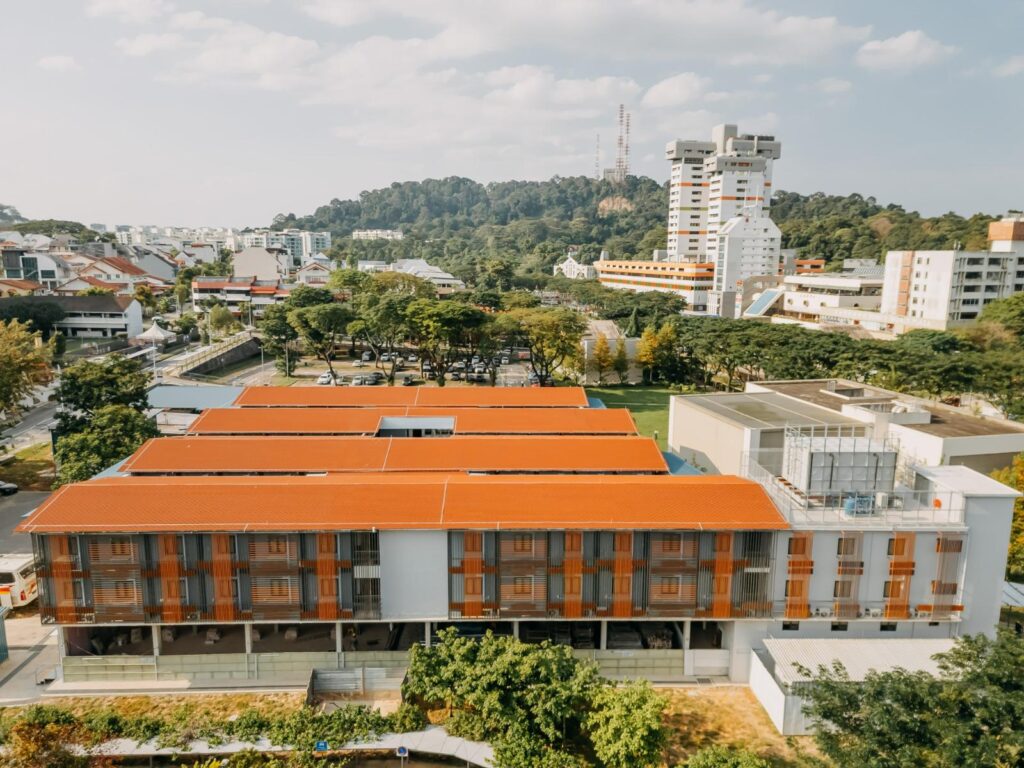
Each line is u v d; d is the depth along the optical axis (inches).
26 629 1793.8
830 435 2202.3
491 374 4645.7
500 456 2154.3
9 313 4864.7
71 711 1466.5
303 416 2551.7
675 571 1574.8
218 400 3336.6
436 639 1660.9
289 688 1579.7
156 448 2169.0
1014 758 980.6
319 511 1592.0
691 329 4995.1
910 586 1601.9
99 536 1515.7
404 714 1414.9
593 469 2110.0
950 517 1609.3
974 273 5615.2
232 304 6963.6
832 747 1077.1
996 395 3550.7
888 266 6166.3
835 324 6328.7
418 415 2596.0
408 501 1636.3
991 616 1626.5
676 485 1711.4
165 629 1716.3
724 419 2332.7
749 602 1588.3
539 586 1577.3
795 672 1464.1
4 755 1241.4
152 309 6363.2
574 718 1412.4
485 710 1349.7
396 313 4466.0
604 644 1628.9
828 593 1599.4
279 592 1561.3
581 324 4766.2
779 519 1587.1
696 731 1446.9
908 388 3631.9
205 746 1354.6
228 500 1619.1
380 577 1567.4
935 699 1050.7
